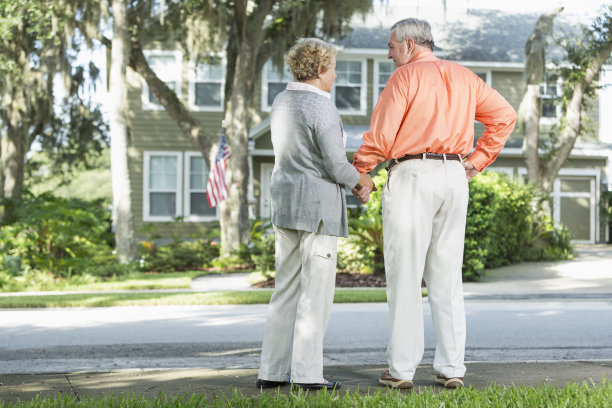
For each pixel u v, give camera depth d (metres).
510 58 25.66
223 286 12.84
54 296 10.48
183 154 24.33
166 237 24.09
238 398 3.36
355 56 25.05
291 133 3.96
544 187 20.64
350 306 9.35
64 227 14.17
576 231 25.94
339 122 4.02
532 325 7.56
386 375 4.03
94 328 7.53
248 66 18.88
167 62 24.17
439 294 4.04
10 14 16.52
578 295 10.55
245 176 19.09
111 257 15.53
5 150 22.98
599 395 3.25
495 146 4.29
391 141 3.99
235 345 6.42
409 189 3.97
